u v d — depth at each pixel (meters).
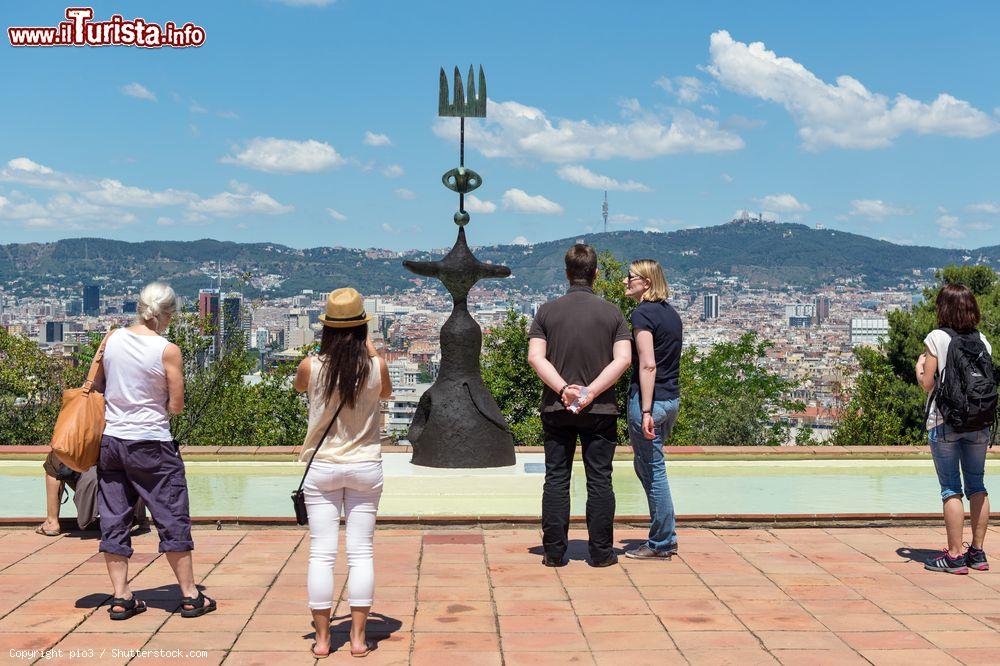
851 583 4.33
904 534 5.37
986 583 4.35
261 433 17.64
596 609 3.91
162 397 3.81
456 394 7.35
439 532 5.36
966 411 4.48
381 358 3.51
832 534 5.37
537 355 4.64
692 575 4.47
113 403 3.78
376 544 5.06
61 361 17.69
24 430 17.00
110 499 3.78
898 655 3.36
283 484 7.54
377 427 3.51
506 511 6.53
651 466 4.77
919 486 7.61
